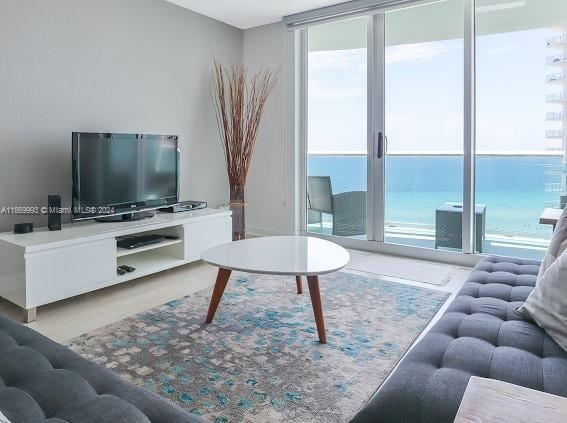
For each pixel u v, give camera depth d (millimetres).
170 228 3533
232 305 2701
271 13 4281
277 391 1730
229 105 4711
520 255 3486
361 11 3924
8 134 2924
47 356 1241
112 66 3518
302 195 4609
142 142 3439
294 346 2133
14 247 2492
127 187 3336
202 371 1886
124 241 3256
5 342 1302
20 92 2961
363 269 3551
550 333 1338
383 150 4023
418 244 3932
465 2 3480
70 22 3209
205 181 4508
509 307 1611
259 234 4887
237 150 4367
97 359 1989
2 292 2607
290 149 4523
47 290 2531
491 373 1137
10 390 1019
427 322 2438
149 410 993
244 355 2037
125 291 3010
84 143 3020
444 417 989
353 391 1735
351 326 2377
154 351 2074
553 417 795
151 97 3863
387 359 2002
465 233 3645
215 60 4484
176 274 3432
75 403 987
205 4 4035
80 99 3311
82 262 2719
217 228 3762
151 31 3820
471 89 3529
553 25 3219
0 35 2840
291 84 4453
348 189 4289
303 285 3113
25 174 3029
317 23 4207
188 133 4262
